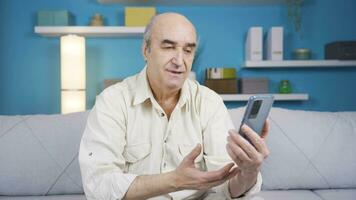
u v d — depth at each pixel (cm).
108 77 290
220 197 108
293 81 294
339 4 294
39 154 165
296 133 178
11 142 166
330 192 170
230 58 292
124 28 266
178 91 113
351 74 294
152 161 109
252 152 80
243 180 94
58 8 284
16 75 286
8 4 282
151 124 111
